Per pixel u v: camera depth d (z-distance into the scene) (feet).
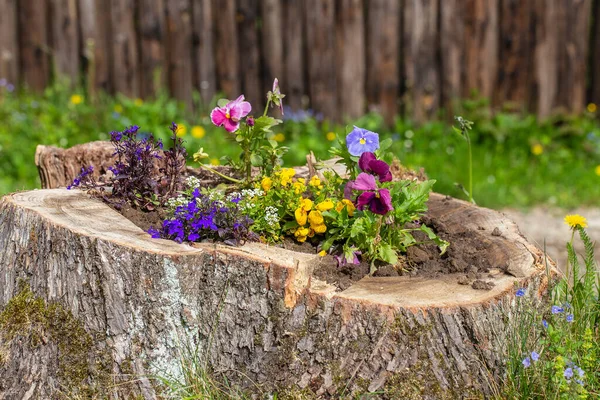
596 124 27.32
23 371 10.20
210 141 24.47
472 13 26.27
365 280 10.53
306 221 11.36
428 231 11.28
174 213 10.77
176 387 9.80
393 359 9.64
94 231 10.14
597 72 27.25
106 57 25.81
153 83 25.95
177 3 25.64
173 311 9.84
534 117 26.78
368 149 11.17
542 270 10.76
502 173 24.68
